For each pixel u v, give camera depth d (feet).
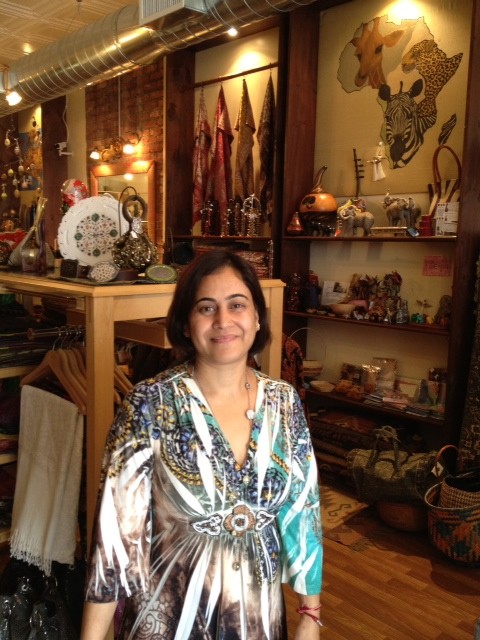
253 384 4.02
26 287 6.89
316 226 12.30
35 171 22.80
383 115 11.73
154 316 6.33
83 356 6.54
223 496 3.60
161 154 16.79
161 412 3.68
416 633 7.17
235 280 3.77
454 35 10.56
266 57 13.78
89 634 3.55
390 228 11.17
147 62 12.89
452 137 10.71
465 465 9.70
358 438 11.21
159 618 3.63
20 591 6.22
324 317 12.03
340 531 9.69
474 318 10.18
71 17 15.42
